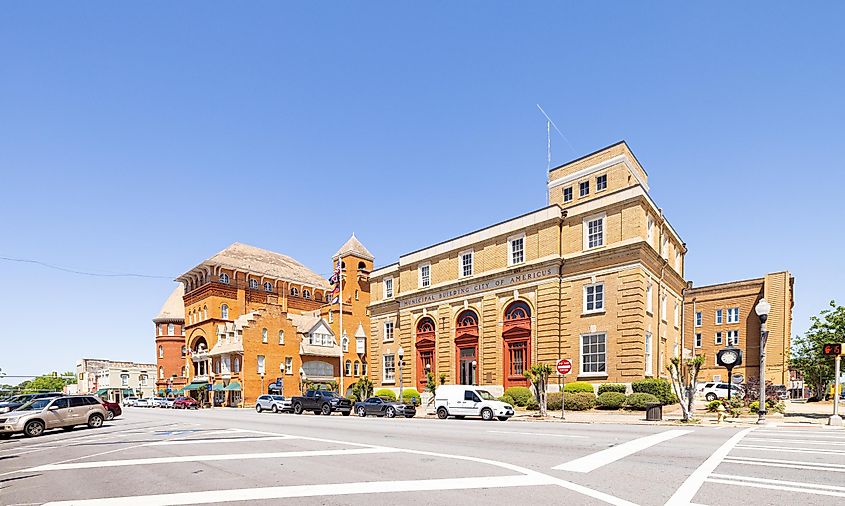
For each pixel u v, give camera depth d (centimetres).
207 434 1855
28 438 2020
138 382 9938
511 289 3697
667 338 3584
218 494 810
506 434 1662
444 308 4194
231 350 6328
